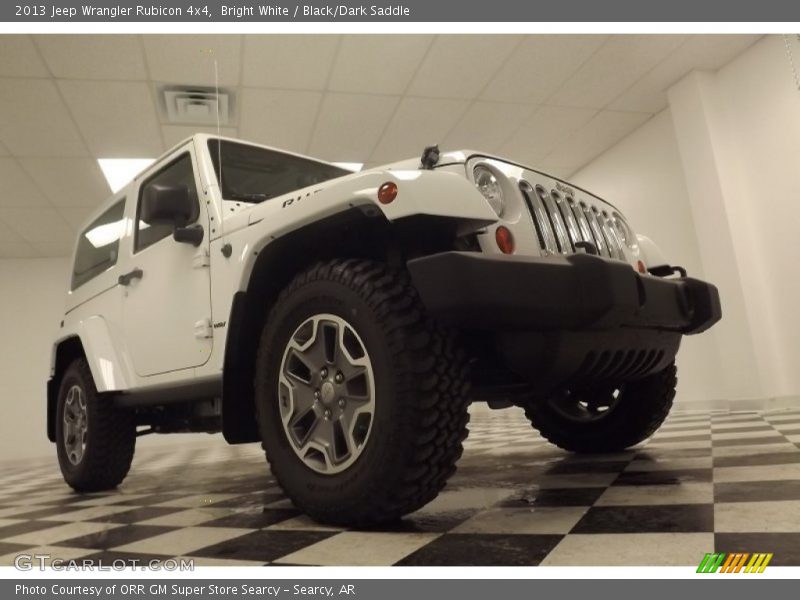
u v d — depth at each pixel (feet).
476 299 3.52
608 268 3.98
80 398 7.98
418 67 14.52
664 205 18.25
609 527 3.47
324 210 4.22
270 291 5.15
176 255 6.25
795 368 14.56
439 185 3.85
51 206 21.03
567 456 7.33
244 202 6.16
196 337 5.72
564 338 4.14
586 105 17.39
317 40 13.10
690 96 16.29
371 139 18.02
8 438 24.97
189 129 16.31
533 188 4.88
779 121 14.67
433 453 3.70
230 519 4.77
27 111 14.83
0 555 3.96
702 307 5.26
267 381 4.59
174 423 7.36
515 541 3.33
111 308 7.49
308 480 4.19
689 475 5.05
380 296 3.90
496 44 13.92
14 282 26.50
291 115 16.22
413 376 3.70
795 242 14.43
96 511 5.92
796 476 4.55
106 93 14.32
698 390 17.31
